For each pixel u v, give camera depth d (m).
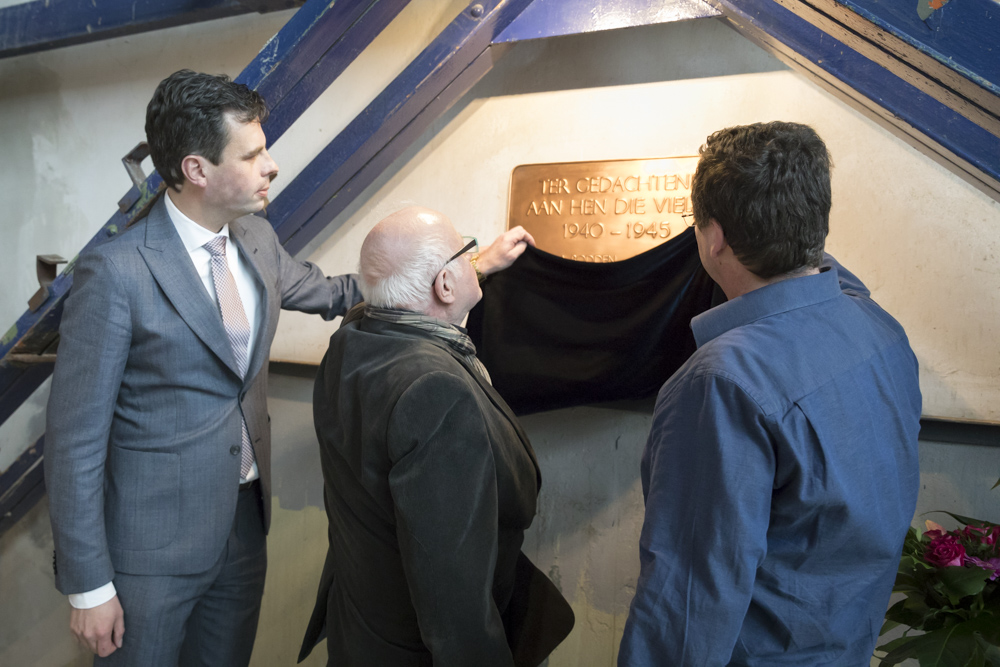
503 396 1.88
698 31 1.78
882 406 0.94
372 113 1.75
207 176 1.32
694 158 1.77
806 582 0.90
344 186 2.00
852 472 0.87
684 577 0.87
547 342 1.81
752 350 0.88
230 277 1.48
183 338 1.38
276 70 1.65
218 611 1.63
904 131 1.46
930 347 1.63
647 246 1.82
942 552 1.25
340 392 1.24
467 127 2.04
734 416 0.86
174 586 1.44
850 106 1.61
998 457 1.59
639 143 1.85
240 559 1.63
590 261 1.88
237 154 1.31
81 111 2.50
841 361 0.91
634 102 1.85
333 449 1.29
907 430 0.96
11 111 2.59
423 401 1.09
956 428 1.60
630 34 1.84
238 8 2.13
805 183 0.89
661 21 1.54
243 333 1.50
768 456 0.85
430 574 1.09
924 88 1.28
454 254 1.27
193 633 1.65
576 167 1.90
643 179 1.82
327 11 1.58
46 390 2.63
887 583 0.95
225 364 1.43
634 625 0.89
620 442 1.96
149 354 1.37
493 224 2.03
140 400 1.40
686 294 1.65
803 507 0.86
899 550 0.95
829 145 1.67
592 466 2.00
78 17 2.31
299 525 2.36
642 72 1.84
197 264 1.44
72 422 1.30
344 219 2.22
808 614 0.89
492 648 1.15
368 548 1.25
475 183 2.05
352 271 2.24
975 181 1.46
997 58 1.09
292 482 2.35
